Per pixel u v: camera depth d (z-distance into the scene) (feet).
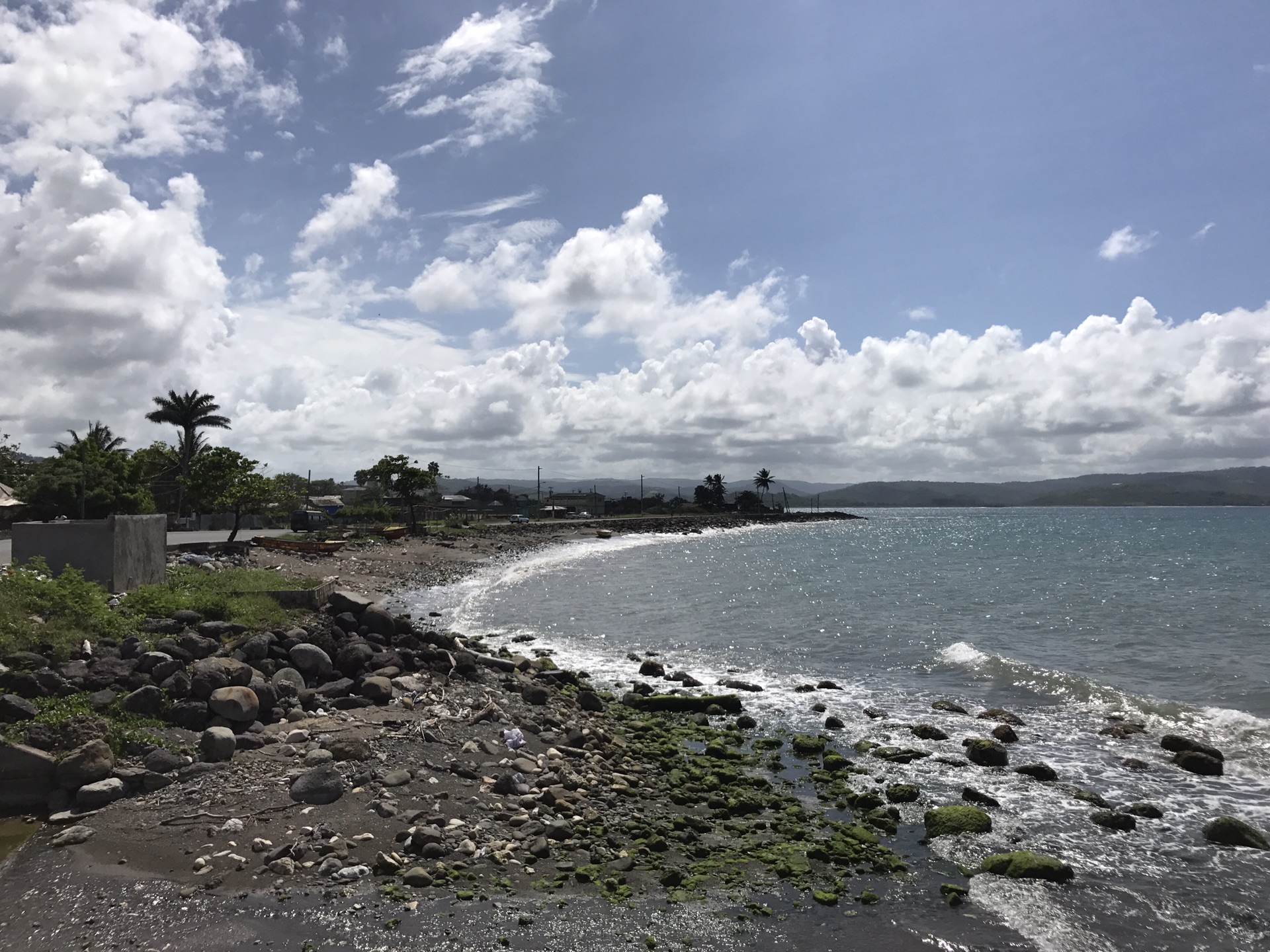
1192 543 286.25
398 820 29.60
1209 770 41.14
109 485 158.92
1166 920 26.08
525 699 50.47
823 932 24.67
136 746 33.50
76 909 23.44
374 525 255.91
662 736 46.78
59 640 41.83
